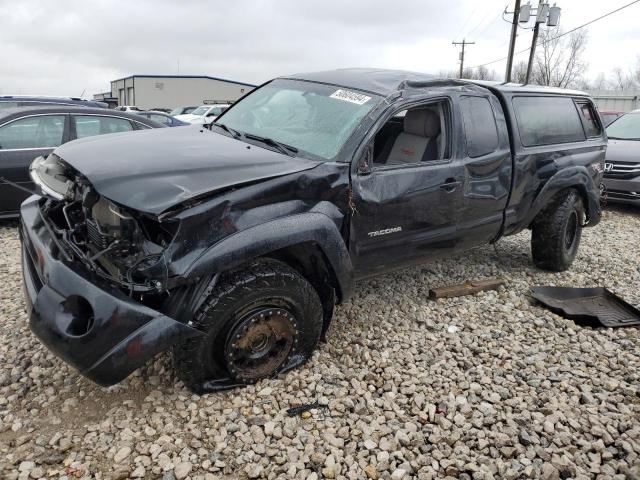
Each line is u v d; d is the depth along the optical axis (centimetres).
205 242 272
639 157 869
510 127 462
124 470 250
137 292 274
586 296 491
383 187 357
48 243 301
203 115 2331
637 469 270
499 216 461
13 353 341
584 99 580
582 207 556
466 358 367
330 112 375
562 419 305
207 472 254
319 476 257
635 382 348
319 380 329
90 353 260
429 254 414
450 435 288
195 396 304
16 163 610
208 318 282
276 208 300
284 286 305
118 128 692
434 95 398
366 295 464
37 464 252
